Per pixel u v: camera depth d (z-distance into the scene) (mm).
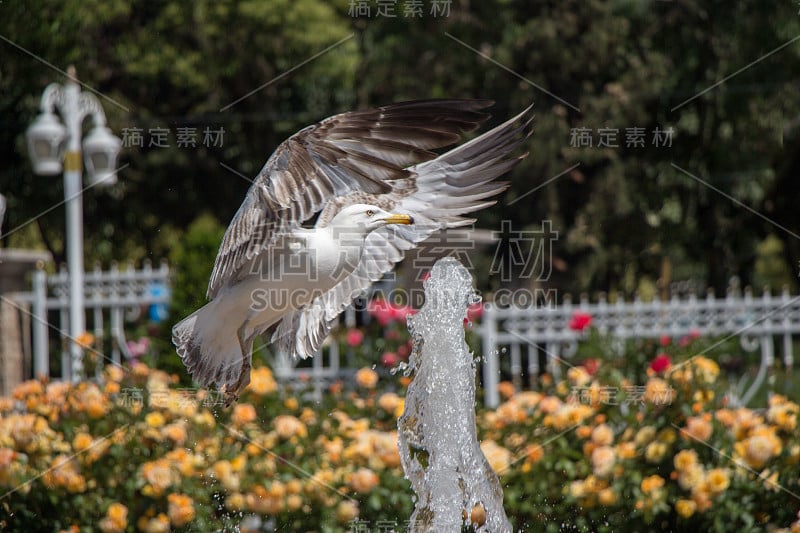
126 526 6887
